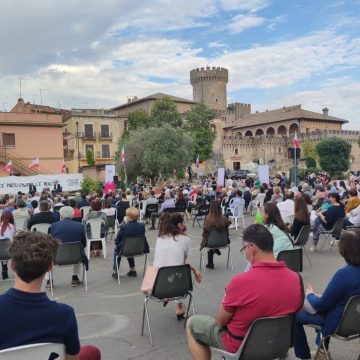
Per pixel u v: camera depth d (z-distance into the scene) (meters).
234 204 16.97
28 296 2.98
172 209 17.12
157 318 7.06
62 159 50.28
